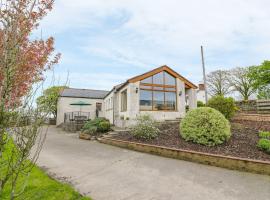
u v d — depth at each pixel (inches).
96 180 193.8
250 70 1026.7
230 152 255.4
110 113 737.0
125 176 204.5
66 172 218.2
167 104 577.3
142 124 376.5
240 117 460.4
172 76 601.0
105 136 436.8
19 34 82.9
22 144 85.6
